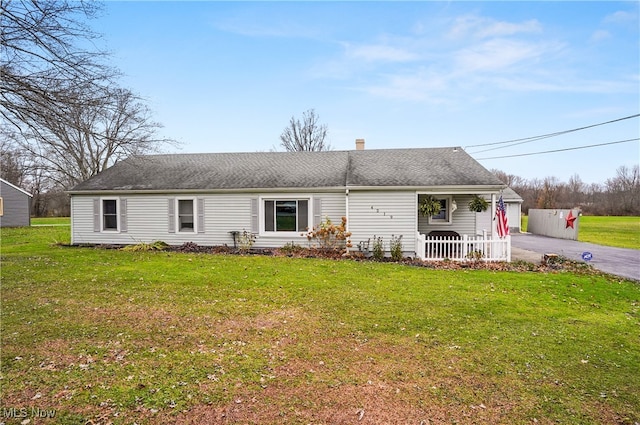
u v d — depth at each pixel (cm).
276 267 1124
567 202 5225
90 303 727
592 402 393
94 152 2627
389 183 1388
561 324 647
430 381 434
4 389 397
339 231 1398
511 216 2792
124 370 447
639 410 379
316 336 575
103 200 1647
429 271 1103
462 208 1552
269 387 414
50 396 385
